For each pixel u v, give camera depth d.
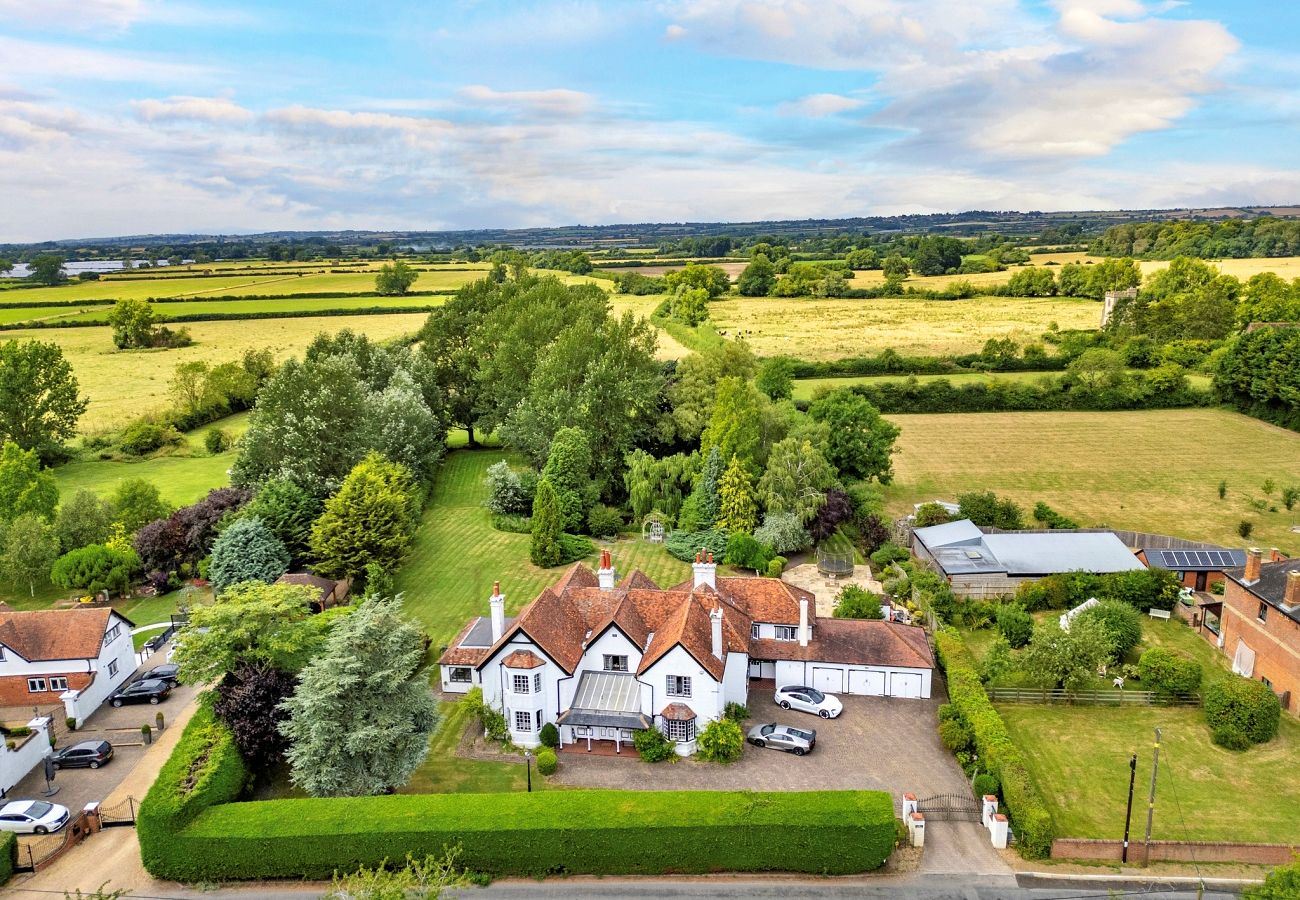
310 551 83.62
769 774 54.12
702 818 45.59
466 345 140.38
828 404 112.50
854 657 64.00
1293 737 58.47
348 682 48.56
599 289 156.62
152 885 45.09
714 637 57.31
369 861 45.28
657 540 97.31
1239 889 44.31
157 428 132.62
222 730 52.28
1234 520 101.69
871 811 45.88
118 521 89.94
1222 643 71.31
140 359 185.88
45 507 90.75
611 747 57.25
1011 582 80.94
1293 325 153.25
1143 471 119.81
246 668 53.94
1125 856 46.41
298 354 181.75
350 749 48.12
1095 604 71.12
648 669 55.72
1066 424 143.62
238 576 75.50
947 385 152.75
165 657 70.88
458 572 87.25
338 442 97.62
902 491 113.12
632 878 45.59
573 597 63.47
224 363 169.25
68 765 55.12
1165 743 58.19
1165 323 180.88
